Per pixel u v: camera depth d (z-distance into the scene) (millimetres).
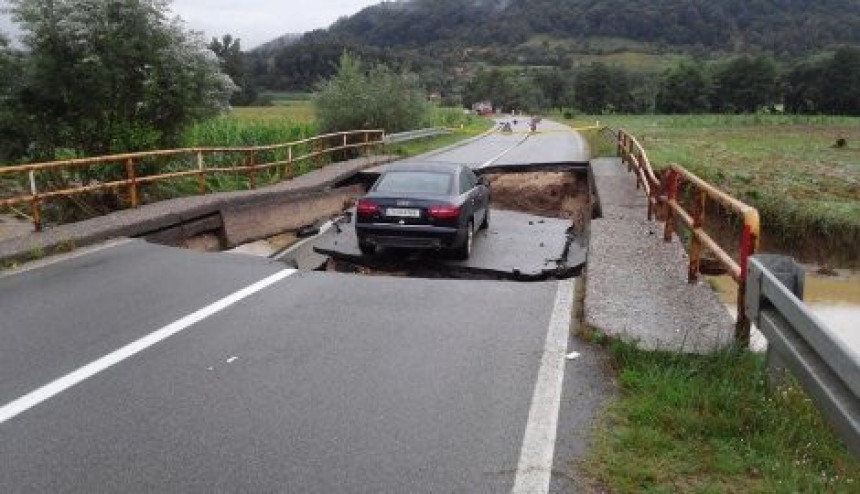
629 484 4055
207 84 17547
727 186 21672
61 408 5078
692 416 4734
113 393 5332
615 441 4551
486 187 14891
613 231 11516
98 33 15805
